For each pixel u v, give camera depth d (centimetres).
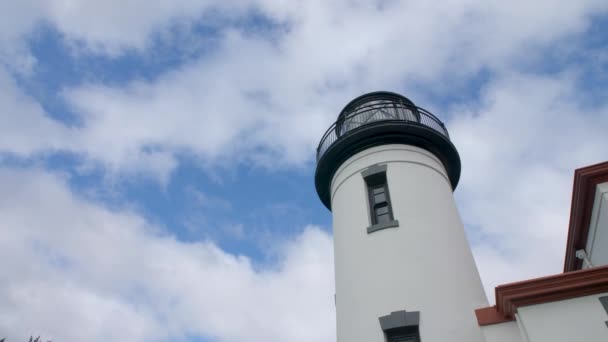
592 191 1114
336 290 1334
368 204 1385
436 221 1311
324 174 1614
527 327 839
